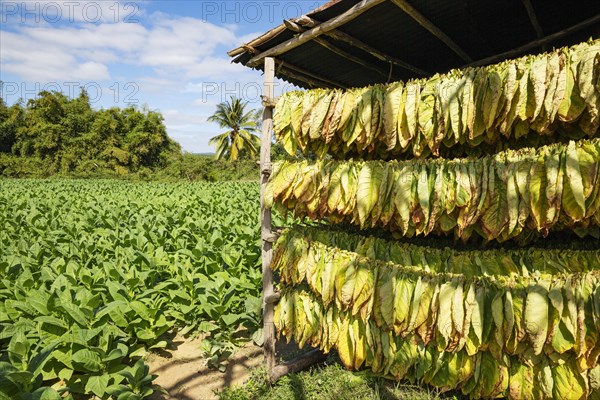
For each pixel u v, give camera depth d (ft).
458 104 8.94
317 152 11.58
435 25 12.65
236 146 152.87
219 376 13.50
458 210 9.31
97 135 145.38
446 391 10.51
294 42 11.65
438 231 10.69
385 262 10.77
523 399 8.89
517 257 10.42
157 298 16.17
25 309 13.70
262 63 13.57
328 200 10.85
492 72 8.55
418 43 14.29
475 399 10.10
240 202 45.06
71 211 37.83
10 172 136.98
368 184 10.23
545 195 7.93
